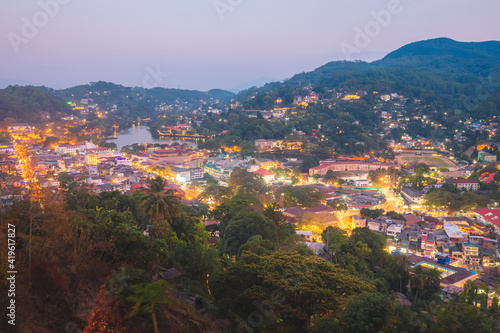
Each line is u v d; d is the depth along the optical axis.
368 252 93.12
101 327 26.59
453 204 166.50
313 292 40.69
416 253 118.19
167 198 67.12
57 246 35.62
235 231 80.25
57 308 30.59
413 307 72.69
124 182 178.25
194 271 54.00
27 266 31.84
